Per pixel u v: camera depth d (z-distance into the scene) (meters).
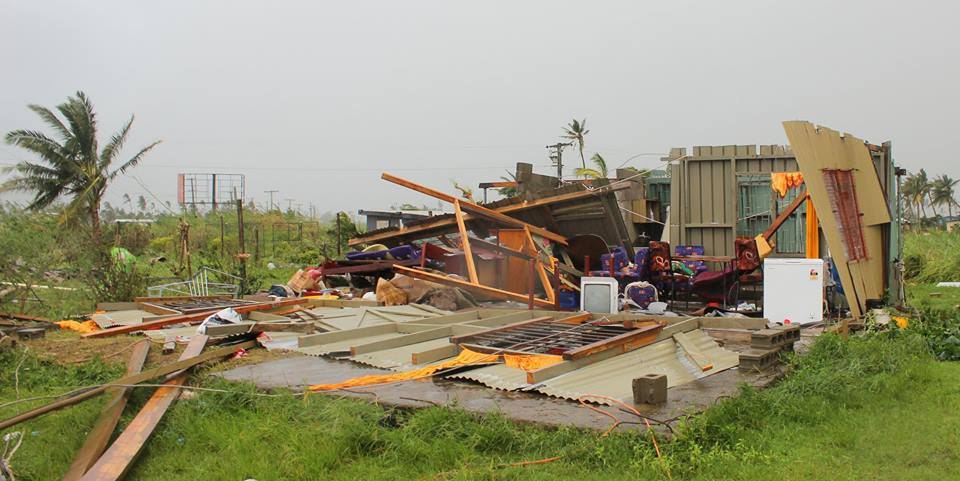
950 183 87.06
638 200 17.66
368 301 12.09
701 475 4.12
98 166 32.78
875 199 11.54
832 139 10.20
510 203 14.53
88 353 8.34
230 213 45.12
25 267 12.41
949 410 5.41
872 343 7.27
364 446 4.79
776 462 4.32
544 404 5.41
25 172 31.53
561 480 4.12
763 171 14.10
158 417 5.47
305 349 8.10
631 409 5.15
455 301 11.75
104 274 13.14
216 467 4.62
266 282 19.88
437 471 4.41
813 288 9.42
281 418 5.38
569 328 8.59
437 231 16.17
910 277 21.14
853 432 4.83
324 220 51.50
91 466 4.56
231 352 7.81
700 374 6.39
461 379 6.29
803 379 5.94
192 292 15.55
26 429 5.48
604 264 13.23
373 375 6.68
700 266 12.84
